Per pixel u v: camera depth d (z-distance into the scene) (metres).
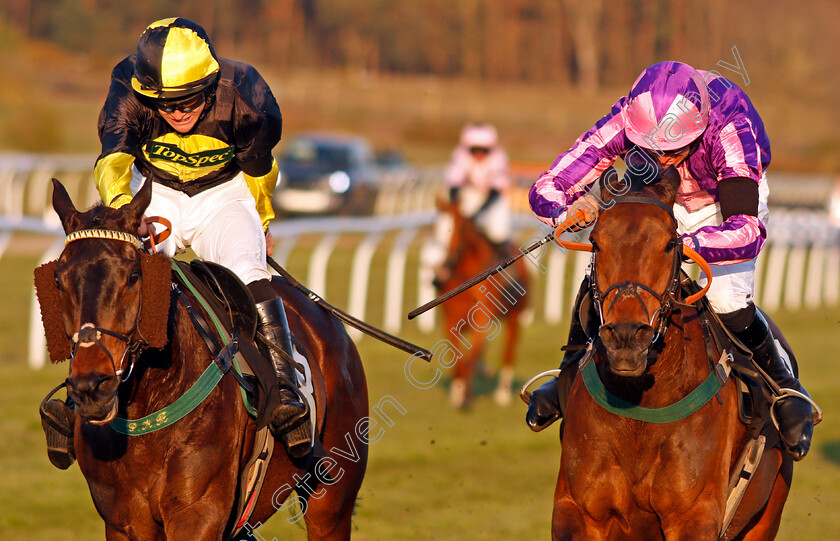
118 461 5.14
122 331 4.60
